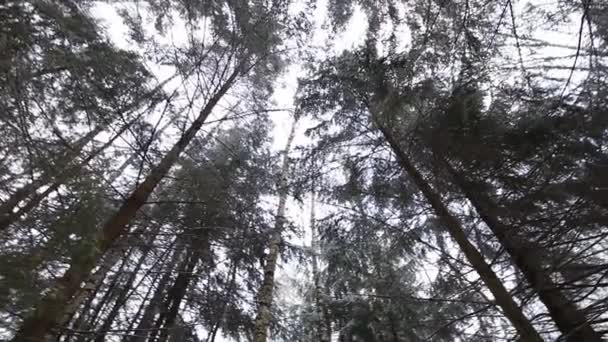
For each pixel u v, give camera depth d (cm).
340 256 816
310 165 720
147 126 560
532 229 418
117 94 515
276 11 686
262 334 616
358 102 679
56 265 329
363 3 618
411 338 635
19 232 319
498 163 441
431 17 469
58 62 421
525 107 428
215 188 630
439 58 484
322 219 675
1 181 358
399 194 596
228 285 743
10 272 277
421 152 519
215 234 634
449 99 456
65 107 472
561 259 360
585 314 353
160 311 718
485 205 455
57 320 342
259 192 764
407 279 839
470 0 430
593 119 363
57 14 411
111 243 421
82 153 429
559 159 392
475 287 446
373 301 838
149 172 568
